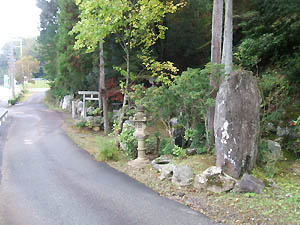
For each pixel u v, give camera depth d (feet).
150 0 28.84
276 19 43.29
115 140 31.19
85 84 63.77
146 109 28.04
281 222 14.05
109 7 27.61
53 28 78.79
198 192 18.62
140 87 30.83
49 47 79.36
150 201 17.87
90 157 29.35
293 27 39.01
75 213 16.39
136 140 28.17
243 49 40.04
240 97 20.10
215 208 16.21
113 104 55.26
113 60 52.08
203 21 57.62
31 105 91.09
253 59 38.81
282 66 39.91
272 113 28.91
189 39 55.67
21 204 17.75
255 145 20.67
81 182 21.74
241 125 19.93
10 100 91.81
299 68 34.17
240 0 48.19
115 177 22.89
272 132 30.27
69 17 49.34
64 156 29.78
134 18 30.12
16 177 23.09
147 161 25.79
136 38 33.30
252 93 20.43
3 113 54.70
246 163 20.12
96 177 22.94
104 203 17.72
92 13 30.86
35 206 17.43
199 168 21.90
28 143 35.91
